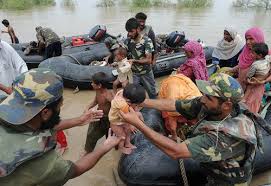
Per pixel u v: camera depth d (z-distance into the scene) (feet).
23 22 44.75
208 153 7.54
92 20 46.70
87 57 23.85
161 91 13.06
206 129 7.73
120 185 11.73
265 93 15.06
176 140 12.28
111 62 22.47
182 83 12.62
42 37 24.30
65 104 18.67
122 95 9.71
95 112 8.82
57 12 53.52
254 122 8.14
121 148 10.23
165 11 53.88
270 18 47.96
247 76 13.47
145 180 11.06
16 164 5.49
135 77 16.17
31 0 58.03
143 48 15.44
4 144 5.64
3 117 5.74
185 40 25.53
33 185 5.89
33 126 5.95
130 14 51.42
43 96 5.80
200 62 14.01
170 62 23.26
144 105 9.80
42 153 5.76
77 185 11.76
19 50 26.14
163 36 25.94
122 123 9.68
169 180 11.11
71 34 38.81
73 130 15.37
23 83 5.81
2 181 5.70
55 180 6.07
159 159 11.27
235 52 17.75
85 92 20.52
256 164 11.91
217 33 38.68
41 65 21.58
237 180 8.13
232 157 7.83
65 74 20.58
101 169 12.67
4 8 55.98
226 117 7.74
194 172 11.03
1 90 11.26
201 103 8.33
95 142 12.68
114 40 22.02
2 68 11.19
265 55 13.39
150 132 7.74
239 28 41.11
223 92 7.45
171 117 12.60
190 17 48.57
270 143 12.31
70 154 13.55
